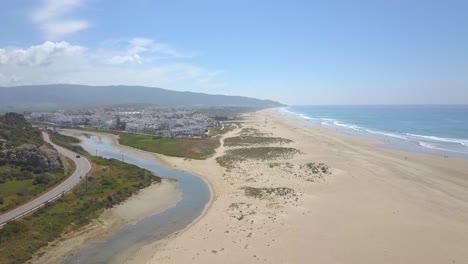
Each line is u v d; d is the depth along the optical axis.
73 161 91.88
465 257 37.66
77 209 54.38
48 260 40.53
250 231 45.59
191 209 57.56
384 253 38.78
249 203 56.84
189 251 41.03
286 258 38.25
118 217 54.19
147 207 58.84
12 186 64.56
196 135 159.62
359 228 45.41
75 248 43.53
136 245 44.22
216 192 66.69
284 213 51.31
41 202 56.50
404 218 48.53
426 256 37.97
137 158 108.94
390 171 76.75
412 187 63.84
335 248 40.16
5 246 41.88
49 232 46.72
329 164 84.00
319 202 55.84
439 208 52.56
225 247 41.47
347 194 59.94
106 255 41.66
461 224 46.41
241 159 93.31
